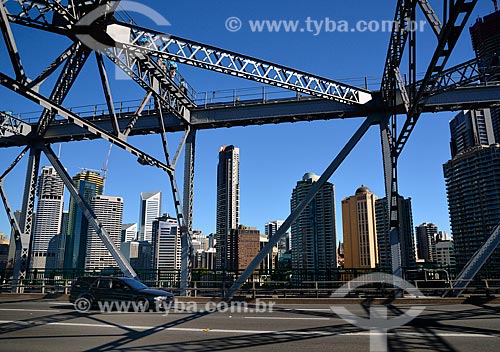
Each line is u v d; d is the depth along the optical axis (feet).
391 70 47.73
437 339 28.19
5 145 70.85
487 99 54.60
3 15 30.19
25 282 67.31
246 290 57.31
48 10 33.83
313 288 58.90
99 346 26.66
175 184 58.49
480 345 26.16
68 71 43.16
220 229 619.26
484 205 271.49
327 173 55.11
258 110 60.90
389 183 53.78
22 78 32.99
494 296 51.52
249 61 48.01
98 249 568.41
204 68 45.09
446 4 23.76
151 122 65.36
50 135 69.10
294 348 25.72
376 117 56.18
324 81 53.88
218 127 63.82
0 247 202.28
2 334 31.14
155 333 31.35
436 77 35.04
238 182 643.45
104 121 67.92
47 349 25.80
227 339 28.81
